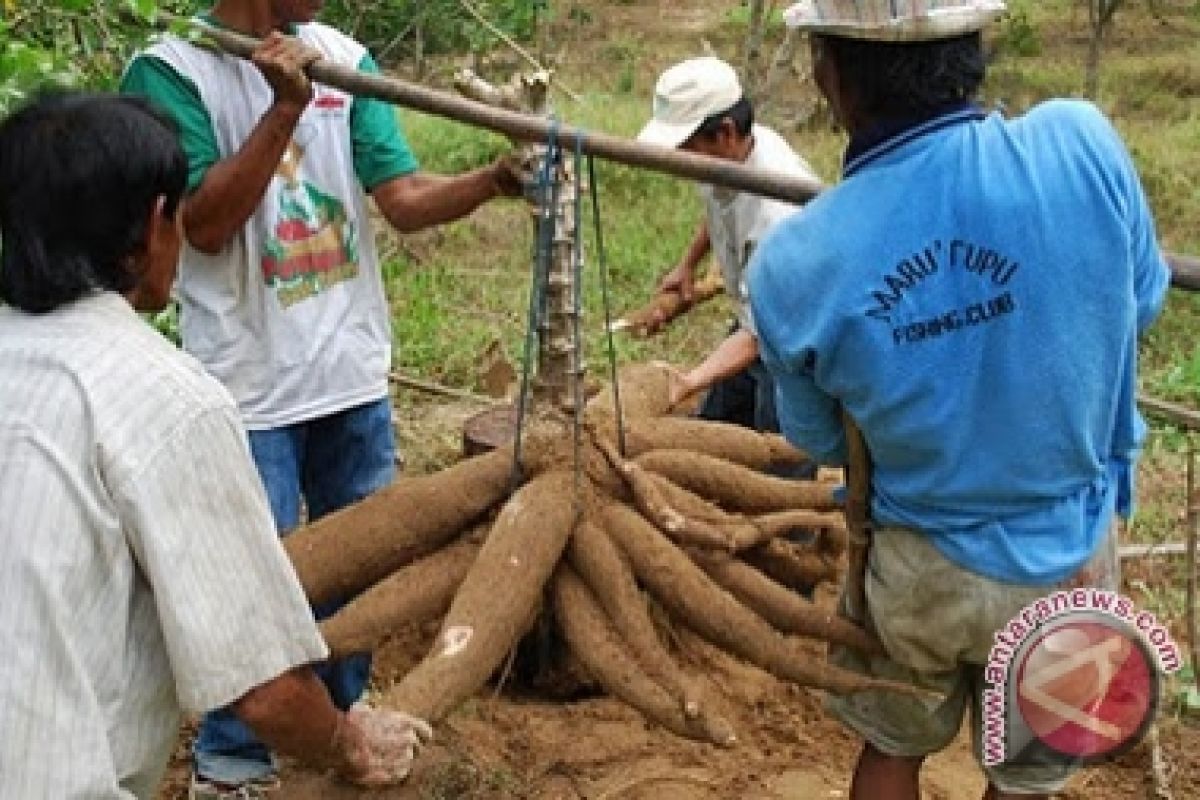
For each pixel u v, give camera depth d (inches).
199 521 87.5
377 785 104.0
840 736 172.9
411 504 149.2
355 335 154.3
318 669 148.6
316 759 98.3
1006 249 106.7
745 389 195.2
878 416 111.6
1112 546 120.8
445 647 135.3
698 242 195.5
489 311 310.2
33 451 85.1
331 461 160.4
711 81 169.5
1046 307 107.3
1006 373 108.9
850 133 112.0
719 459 161.9
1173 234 367.2
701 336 297.7
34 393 86.4
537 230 148.0
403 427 254.7
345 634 141.7
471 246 354.9
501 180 150.3
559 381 153.9
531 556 141.9
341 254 152.6
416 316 300.5
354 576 148.1
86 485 85.3
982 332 108.3
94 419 85.8
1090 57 460.8
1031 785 125.3
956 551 115.6
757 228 169.9
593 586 144.3
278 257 147.8
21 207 88.2
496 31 309.0
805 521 153.3
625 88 562.6
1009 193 106.6
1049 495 113.7
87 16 150.9
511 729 171.5
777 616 138.3
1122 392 115.9
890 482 117.2
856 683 128.9
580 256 147.7
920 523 116.5
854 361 110.1
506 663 160.7
